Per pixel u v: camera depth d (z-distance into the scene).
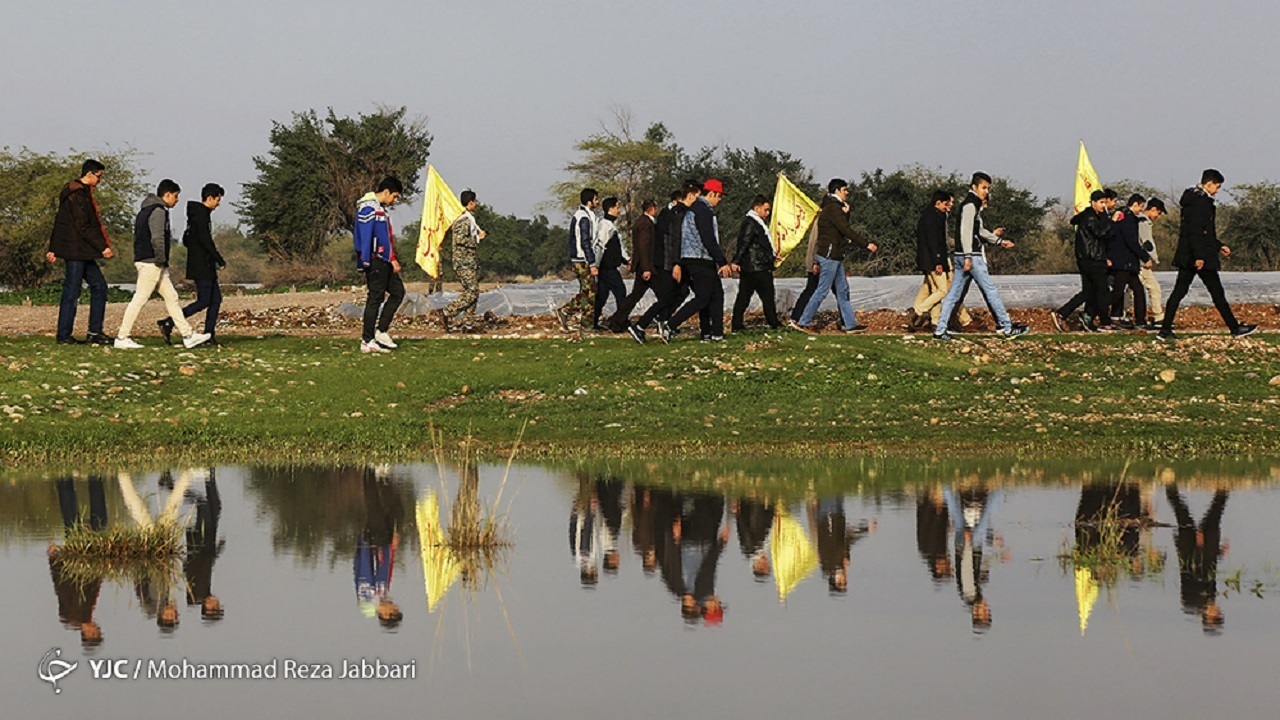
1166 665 9.18
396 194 29.56
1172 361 28.30
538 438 21.64
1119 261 32.03
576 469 18.69
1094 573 11.96
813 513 15.01
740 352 28.20
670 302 29.81
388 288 29.66
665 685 8.75
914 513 14.99
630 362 27.48
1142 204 32.59
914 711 8.23
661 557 12.67
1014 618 10.41
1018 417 23.39
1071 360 28.30
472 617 10.45
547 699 8.47
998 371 27.38
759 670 9.08
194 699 8.48
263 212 119.62
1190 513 14.95
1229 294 39.22
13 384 24.47
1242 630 10.04
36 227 92.94
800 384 26.06
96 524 14.25
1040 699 8.45
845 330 31.61
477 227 34.12
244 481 17.45
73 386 24.64
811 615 10.51
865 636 9.91
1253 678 8.88
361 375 26.67
